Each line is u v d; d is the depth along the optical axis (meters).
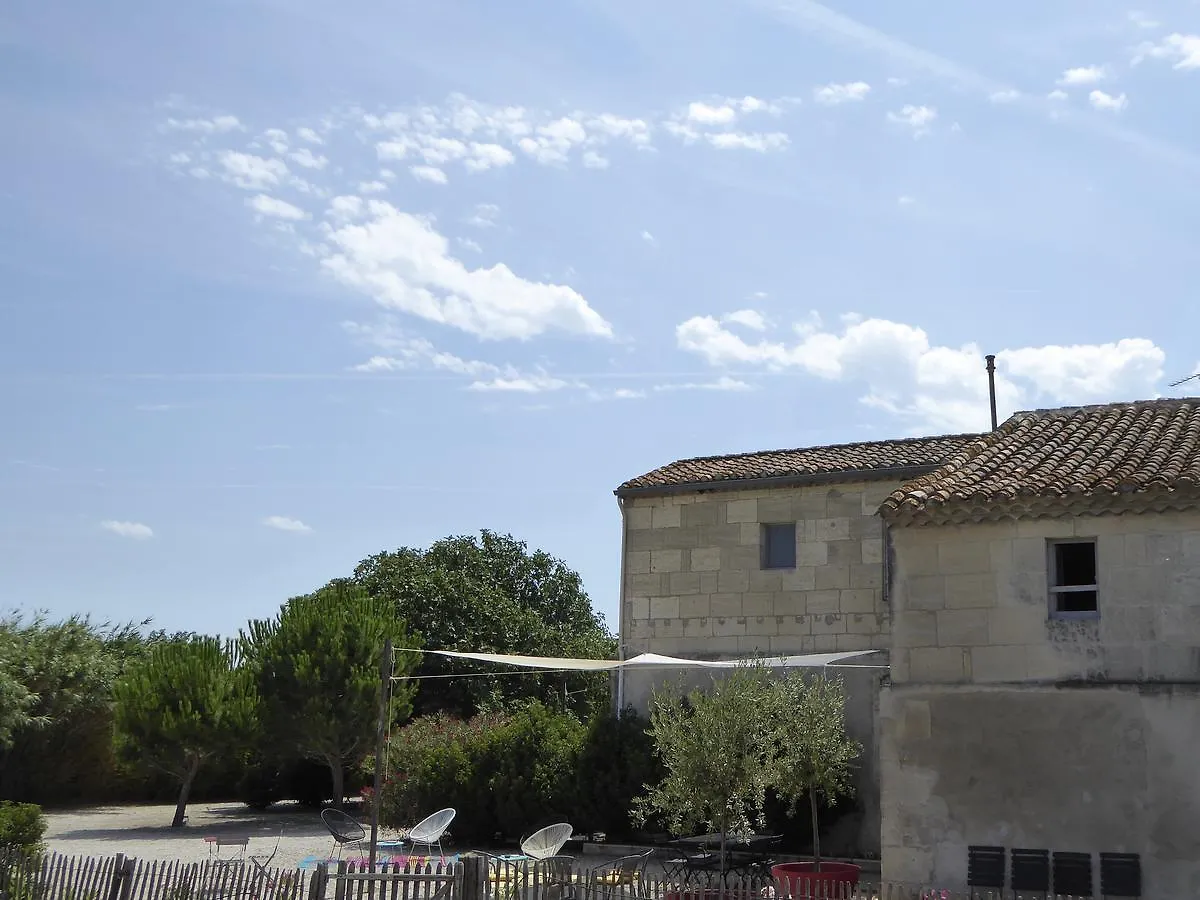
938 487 15.86
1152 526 14.45
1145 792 13.95
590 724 23.31
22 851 16.38
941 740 14.99
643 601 23.92
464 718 35.72
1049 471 15.87
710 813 16.44
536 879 14.46
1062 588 14.80
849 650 21.81
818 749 16.31
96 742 36.03
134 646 43.22
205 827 28.36
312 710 28.83
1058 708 14.52
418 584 37.47
